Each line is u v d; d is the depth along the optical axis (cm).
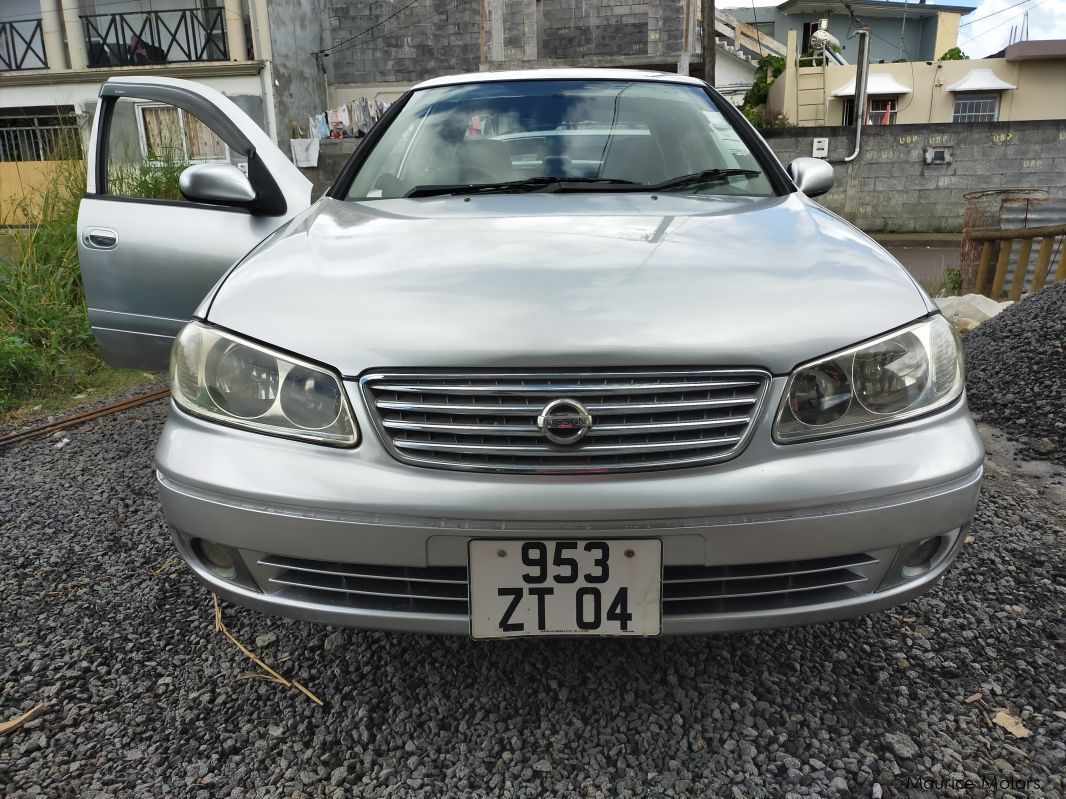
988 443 330
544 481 142
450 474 144
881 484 145
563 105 266
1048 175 1452
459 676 186
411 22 1680
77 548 252
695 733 165
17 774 157
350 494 145
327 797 151
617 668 188
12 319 484
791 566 149
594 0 1567
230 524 152
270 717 174
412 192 235
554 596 145
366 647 198
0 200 556
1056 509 267
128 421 388
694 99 274
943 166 1480
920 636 197
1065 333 396
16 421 395
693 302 151
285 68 1562
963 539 163
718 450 145
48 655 196
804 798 148
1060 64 1933
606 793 151
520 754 161
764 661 189
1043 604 210
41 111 1583
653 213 201
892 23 2684
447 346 145
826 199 1534
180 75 1525
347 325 152
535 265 164
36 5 1655
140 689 183
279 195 272
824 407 147
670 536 142
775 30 2725
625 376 143
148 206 287
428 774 156
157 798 151
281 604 157
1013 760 156
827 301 154
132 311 291
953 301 571
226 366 156
